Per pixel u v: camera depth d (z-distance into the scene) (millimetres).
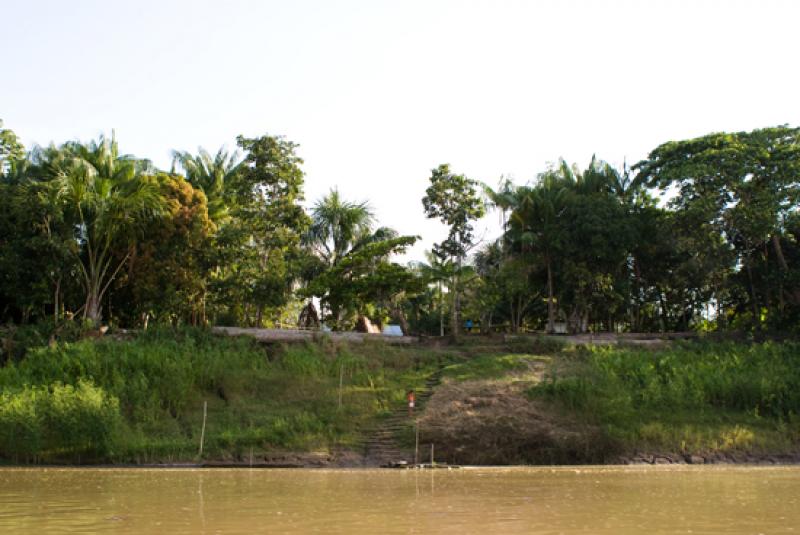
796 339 33531
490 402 25234
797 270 35531
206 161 42656
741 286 38406
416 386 27953
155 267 33875
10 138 39219
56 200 31750
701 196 35125
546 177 39438
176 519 10422
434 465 21281
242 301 35656
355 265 36062
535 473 19234
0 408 22344
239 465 21641
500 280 37750
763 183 35250
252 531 9352
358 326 40062
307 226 38438
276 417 25000
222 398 26672
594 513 11156
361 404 26109
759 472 19344
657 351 31812
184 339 30422
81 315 34406
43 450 22109
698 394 26188
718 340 33781
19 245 31812
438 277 34969
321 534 9125
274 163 38375
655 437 23609
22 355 28812
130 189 34031
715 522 10188
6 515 10867
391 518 10586
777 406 25953
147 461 21906
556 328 43281
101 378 25781
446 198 36906
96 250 33781
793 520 10367
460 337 33906
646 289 41281
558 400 25250
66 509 11555
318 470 20391
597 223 36125
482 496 13492
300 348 30625
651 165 38625
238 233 35219
